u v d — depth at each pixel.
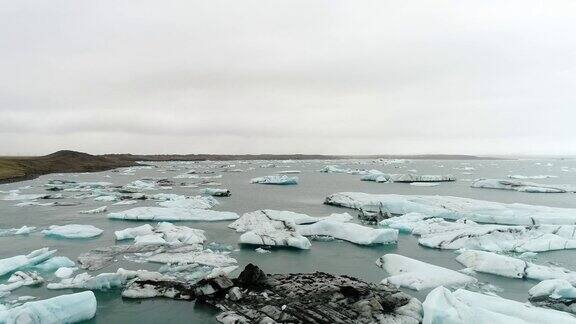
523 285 20.83
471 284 20.70
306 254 27.12
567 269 22.69
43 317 15.77
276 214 36.38
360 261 25.47
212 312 17.52
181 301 18.67
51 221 38.28
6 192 59.84
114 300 18.84
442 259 25.75
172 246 27.64
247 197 58.78
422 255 26.72
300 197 58.69
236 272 22.94
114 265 23.88
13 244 29.39
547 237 28.30
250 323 15.94
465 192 64.00
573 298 18.23
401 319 16.12
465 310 15.66
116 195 56.75
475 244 27.95
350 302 17.52
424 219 38.22
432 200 43.88
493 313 15.12
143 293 19.20
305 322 15.70
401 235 32.81
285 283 19.62
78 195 57.41
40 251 25.48
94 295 18.27
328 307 16.94
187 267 23.11
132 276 20.95
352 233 30.89
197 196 53.62
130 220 38.62
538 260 25.22
